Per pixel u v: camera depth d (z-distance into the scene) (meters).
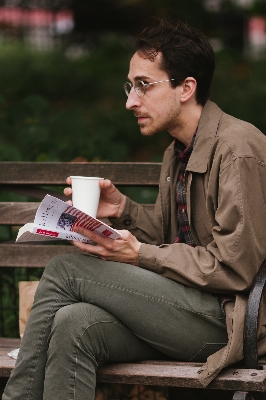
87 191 2.60
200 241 2.72
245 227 2.45
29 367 2.50
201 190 2.67
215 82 9.60
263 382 2.32
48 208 2.44
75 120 5.16
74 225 2.51
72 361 2.40
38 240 2.61
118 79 12.05
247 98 8.91
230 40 12.64
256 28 12.80
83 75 12.19
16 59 13.75
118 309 2.50
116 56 13.64
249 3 12.05
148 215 3.04
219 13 12.04
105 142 5.11
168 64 2.67
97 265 2.55
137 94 2.72
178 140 2.87
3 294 3.93
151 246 2.58
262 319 2.51
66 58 13.94
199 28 2.90
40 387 2.51
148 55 2.68
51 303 2.53
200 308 2.53
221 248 2.47
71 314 2.43
